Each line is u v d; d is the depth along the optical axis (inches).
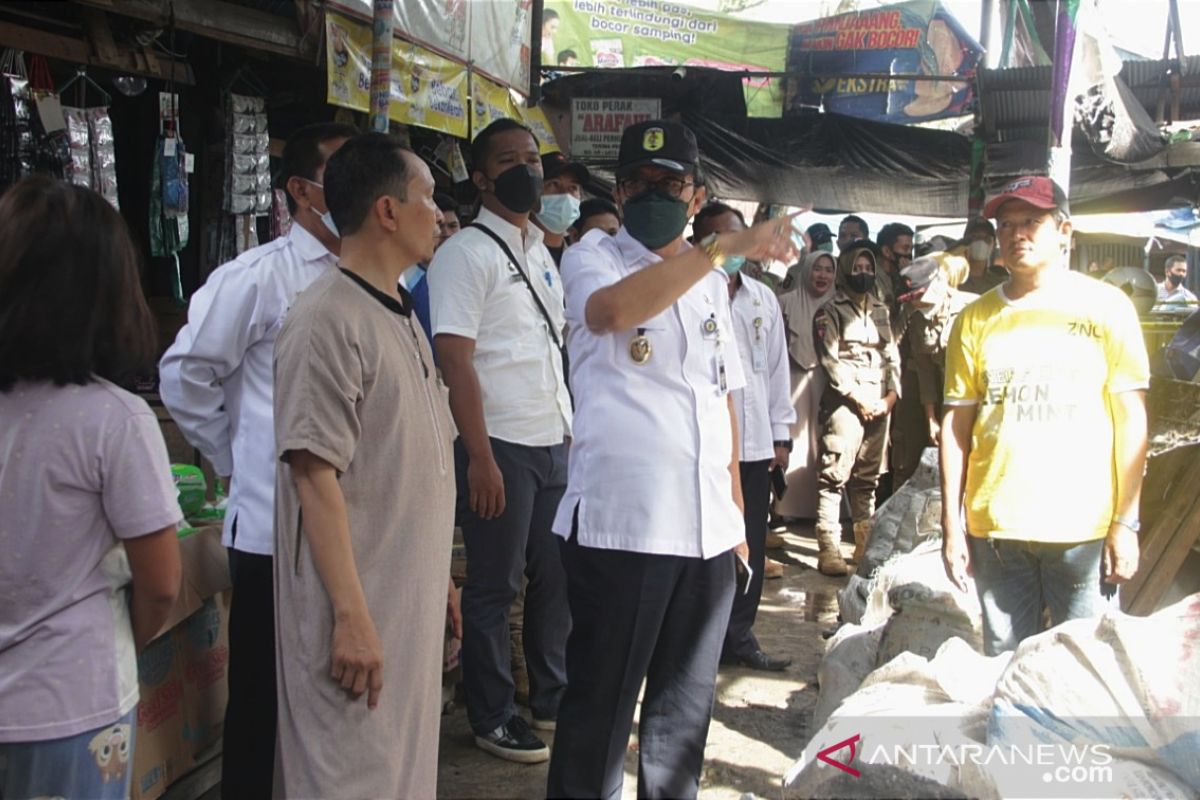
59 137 182.9
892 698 119.7
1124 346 127.6
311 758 92.7
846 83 543.8
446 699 174.2
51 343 80.5
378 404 96.2
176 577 87.7
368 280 99.2
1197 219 650.8
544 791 146.2
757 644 202.1
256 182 227.5
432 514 101.0
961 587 139.3
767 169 450.3
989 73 410.0
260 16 217.6
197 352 115.6
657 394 107.9
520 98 358.0
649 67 419.5
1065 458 128.7
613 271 110.2
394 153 99.3
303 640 93.7
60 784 82.2
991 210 132.4
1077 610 132.3
